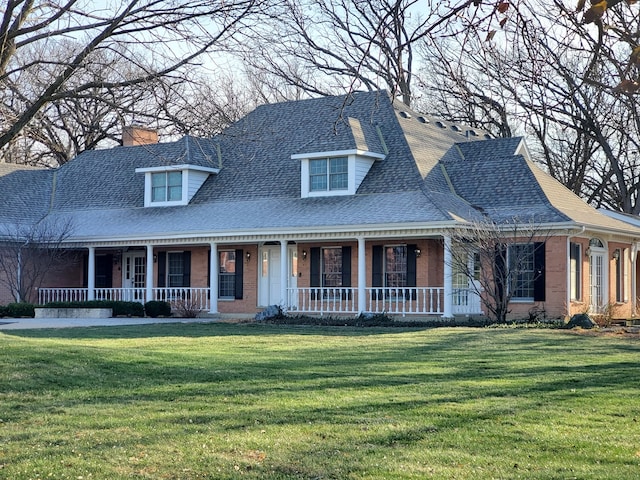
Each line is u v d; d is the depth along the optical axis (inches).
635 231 1188.5
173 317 1212.5
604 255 1144.2
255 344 741.3
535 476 312.5
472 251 1005.8
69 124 1590.8
